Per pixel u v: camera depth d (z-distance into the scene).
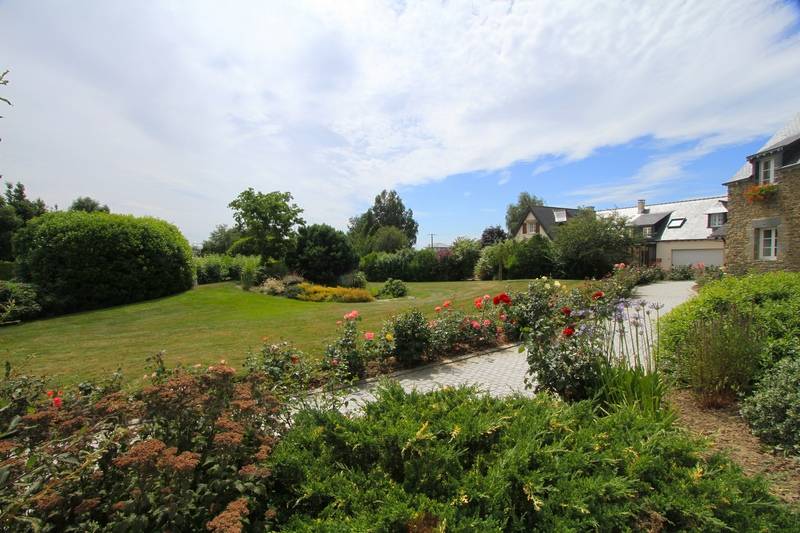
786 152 14.38
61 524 1.55
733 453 2.86
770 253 14.85
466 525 1.68
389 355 6.01
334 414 2.52
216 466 1.78
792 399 2.94
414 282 27.91
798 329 4.30
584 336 3.56
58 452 1.61
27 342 7.88
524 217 35.81
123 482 1.69
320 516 1.84
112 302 12.99
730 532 1.83
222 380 2.22
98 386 3.39
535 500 1.84
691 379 3.86
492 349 6.88
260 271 17.02
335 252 18.58
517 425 2.43
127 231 13.34
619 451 2.21
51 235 12.20
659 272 21.53
